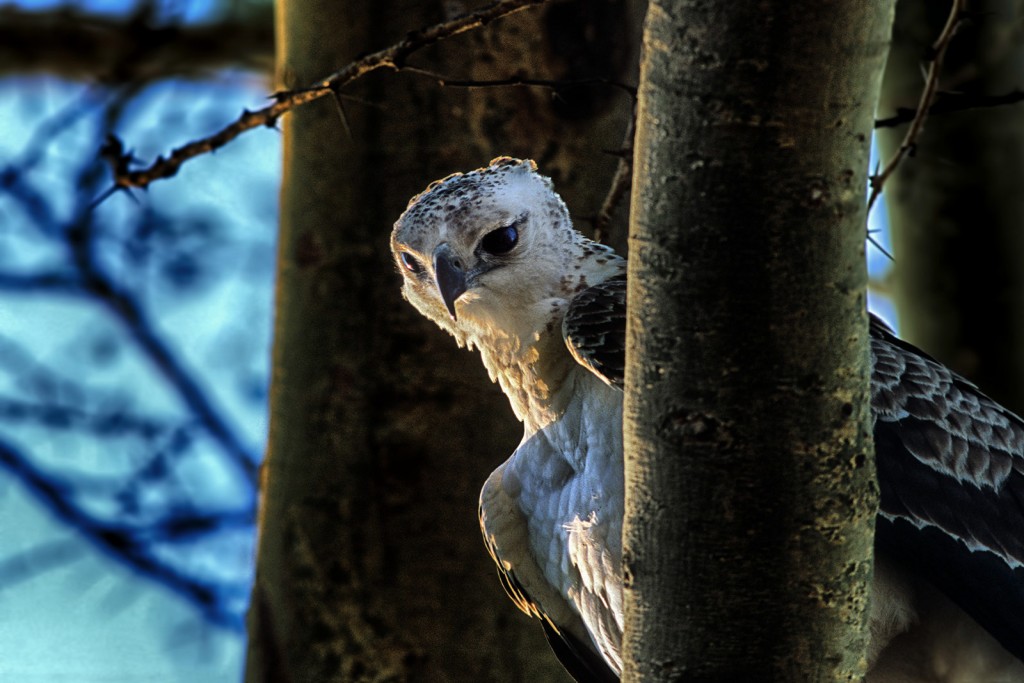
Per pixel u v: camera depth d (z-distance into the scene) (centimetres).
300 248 978
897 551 841
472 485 948
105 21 1584
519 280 893
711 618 591
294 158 988
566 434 866
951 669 840
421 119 962
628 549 603
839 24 516
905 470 854
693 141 539
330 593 948
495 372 918
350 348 960
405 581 943
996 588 841
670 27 537
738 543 579
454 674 940
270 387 998
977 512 855
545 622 927
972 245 1232
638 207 562
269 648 955
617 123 969
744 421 562
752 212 539
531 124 961
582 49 963
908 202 1252
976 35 1203
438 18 968
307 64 989
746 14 520
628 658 614
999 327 1230
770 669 594
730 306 550
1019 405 1223
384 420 952
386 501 948
